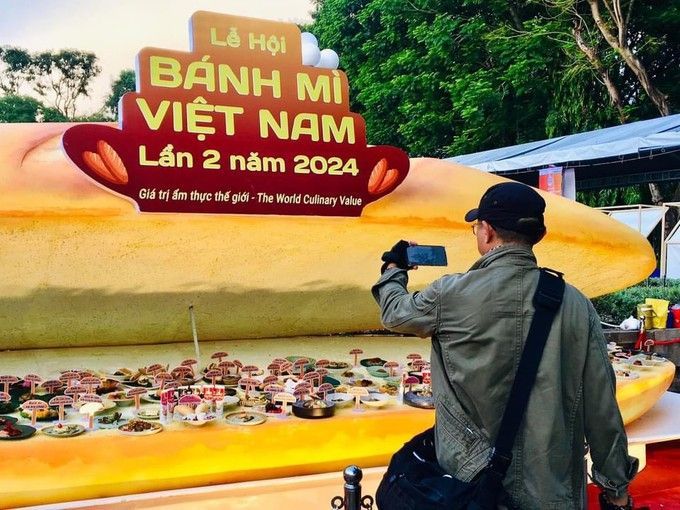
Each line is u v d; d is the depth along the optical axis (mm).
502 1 14000
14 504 2406
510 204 1670
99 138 2891
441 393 1693
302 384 3096
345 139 3369
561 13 13031
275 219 3316
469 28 14039
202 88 3062
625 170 9062
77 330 3541
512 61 13992
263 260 3461
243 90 3143
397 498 1664
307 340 4195
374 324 4230
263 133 3186
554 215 3994
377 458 2930
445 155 15750
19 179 3008
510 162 8180
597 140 7656
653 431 3594
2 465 2400
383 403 3086
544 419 1550
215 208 3135
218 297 3592
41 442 2477
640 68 11867
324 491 2748
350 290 3832
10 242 2996
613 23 12750
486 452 1597
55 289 3270
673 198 13133
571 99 13062
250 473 2715
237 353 3818
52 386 3104
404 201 3648
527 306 1607
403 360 3984
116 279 3318
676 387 5773
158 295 3467
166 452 2590
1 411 2869
